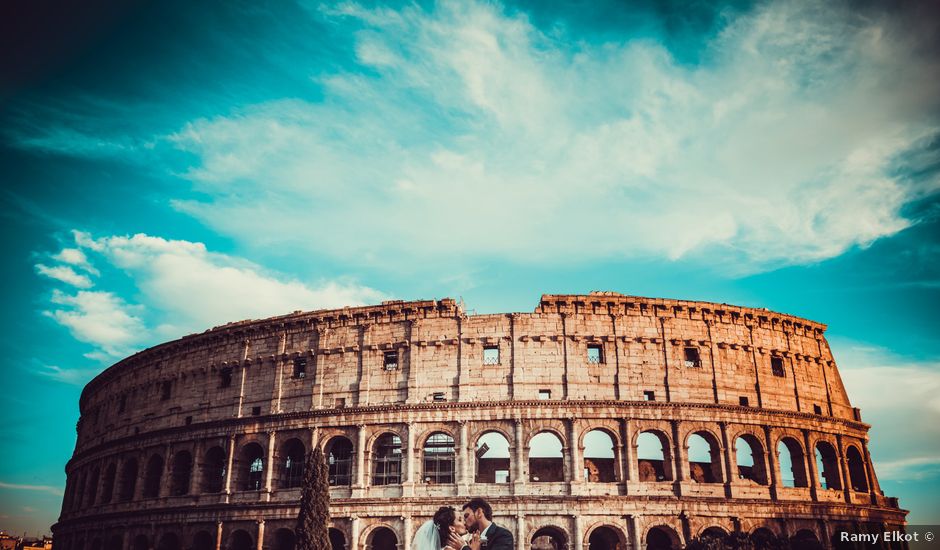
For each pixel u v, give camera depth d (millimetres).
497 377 87062
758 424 88562
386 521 81750
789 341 95688
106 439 110312
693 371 89375
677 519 81312
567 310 89562
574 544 78812
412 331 90188
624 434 84250
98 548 101438
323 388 91000
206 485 93688
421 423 85500
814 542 85562
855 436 95125
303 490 76312
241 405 94562
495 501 80500
